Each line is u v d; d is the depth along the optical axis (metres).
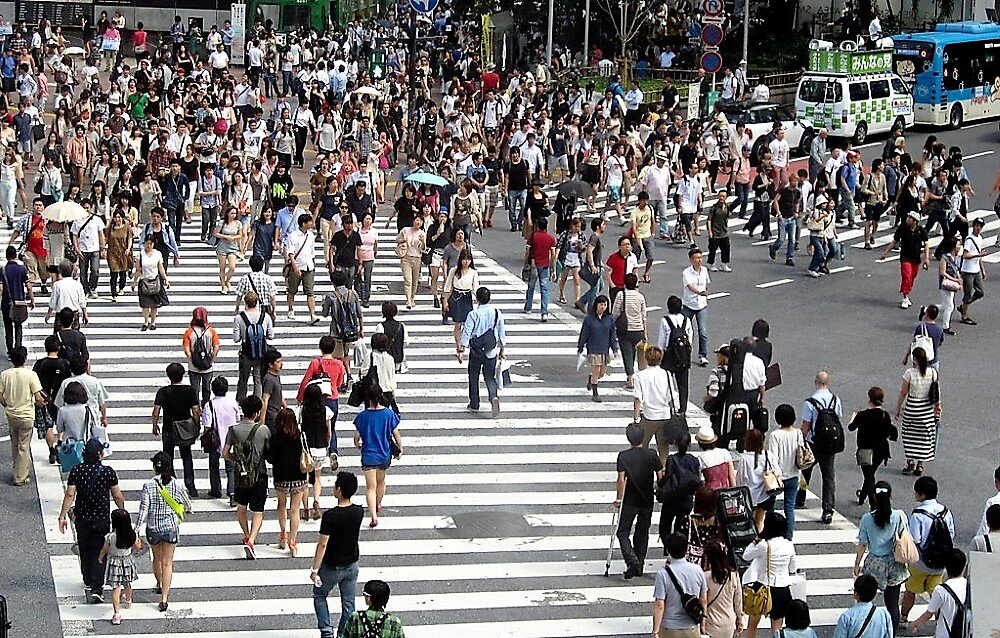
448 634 23.92
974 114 79.62
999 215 55.38
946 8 95.06
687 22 90.94
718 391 31.42
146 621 24.05
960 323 45.03
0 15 85.00
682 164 60.81
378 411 27.97
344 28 92.00
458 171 58.59
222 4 90.06
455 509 29.34
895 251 54.16
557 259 47.56
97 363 38.12
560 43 94.50
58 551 26.89
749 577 22.72
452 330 42.44
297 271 42.00
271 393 29.03
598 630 24.27
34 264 43.66
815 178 60.53
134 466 31.00
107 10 89.38
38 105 70.56
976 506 30.48
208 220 51.84
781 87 86.94
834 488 29.34
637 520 26.30
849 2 91.38
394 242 53.38
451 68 82.94
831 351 41.31
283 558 26.69
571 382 38.03
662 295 46.72
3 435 33.00
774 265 51.59
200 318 32.06
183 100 66.50
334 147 63.94
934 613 21.97
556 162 66.50
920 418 31.64
